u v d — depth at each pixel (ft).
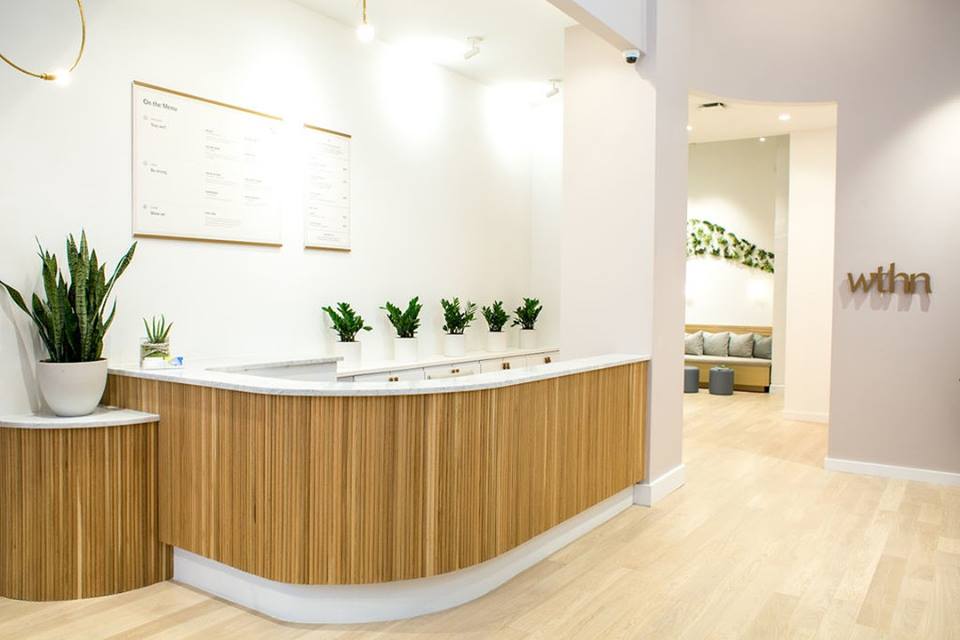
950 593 10.57
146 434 10.68
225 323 13.91
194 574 10.72
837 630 9.41
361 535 9.29
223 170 13.75
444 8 15.28
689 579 11.02
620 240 15.11
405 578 9.48
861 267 17.66
